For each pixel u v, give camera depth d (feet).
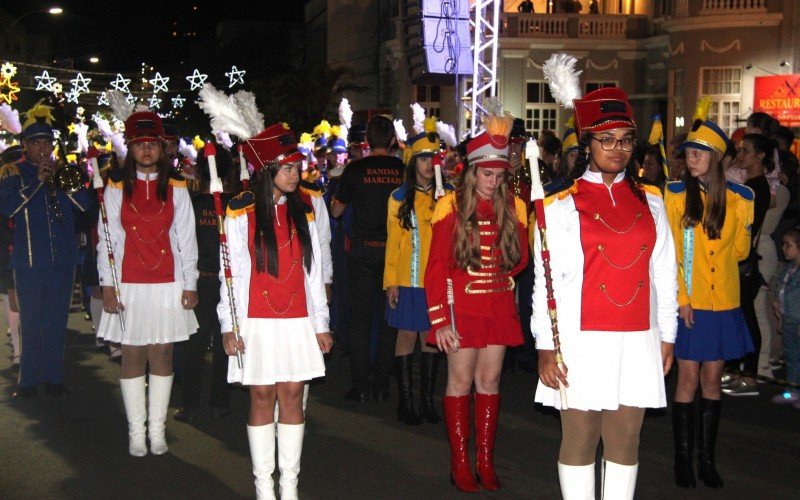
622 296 13.16
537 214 13.21
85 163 36.76
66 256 25.13
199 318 22.20
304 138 40.29
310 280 16.46
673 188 17.51
